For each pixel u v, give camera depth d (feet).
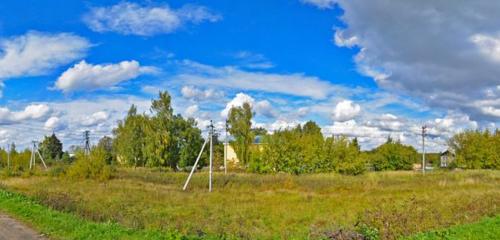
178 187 138.00
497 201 81.25
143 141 209.46
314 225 65.31
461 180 143.64
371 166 247.50
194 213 83.71
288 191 125.18
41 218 57.36
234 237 53.26
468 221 62.69
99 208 78.64
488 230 52.42
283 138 188.55
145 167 207.31
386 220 59.31
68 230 49.96
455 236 49.85
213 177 160.25
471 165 213.05
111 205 88.89
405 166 249.34
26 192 106.11
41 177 175.42
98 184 141.49
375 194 111.96
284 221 74.64
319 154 184.03
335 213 81.25
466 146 215.72
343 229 51.55
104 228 49.34
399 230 54.54
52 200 75.72
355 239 48.70
